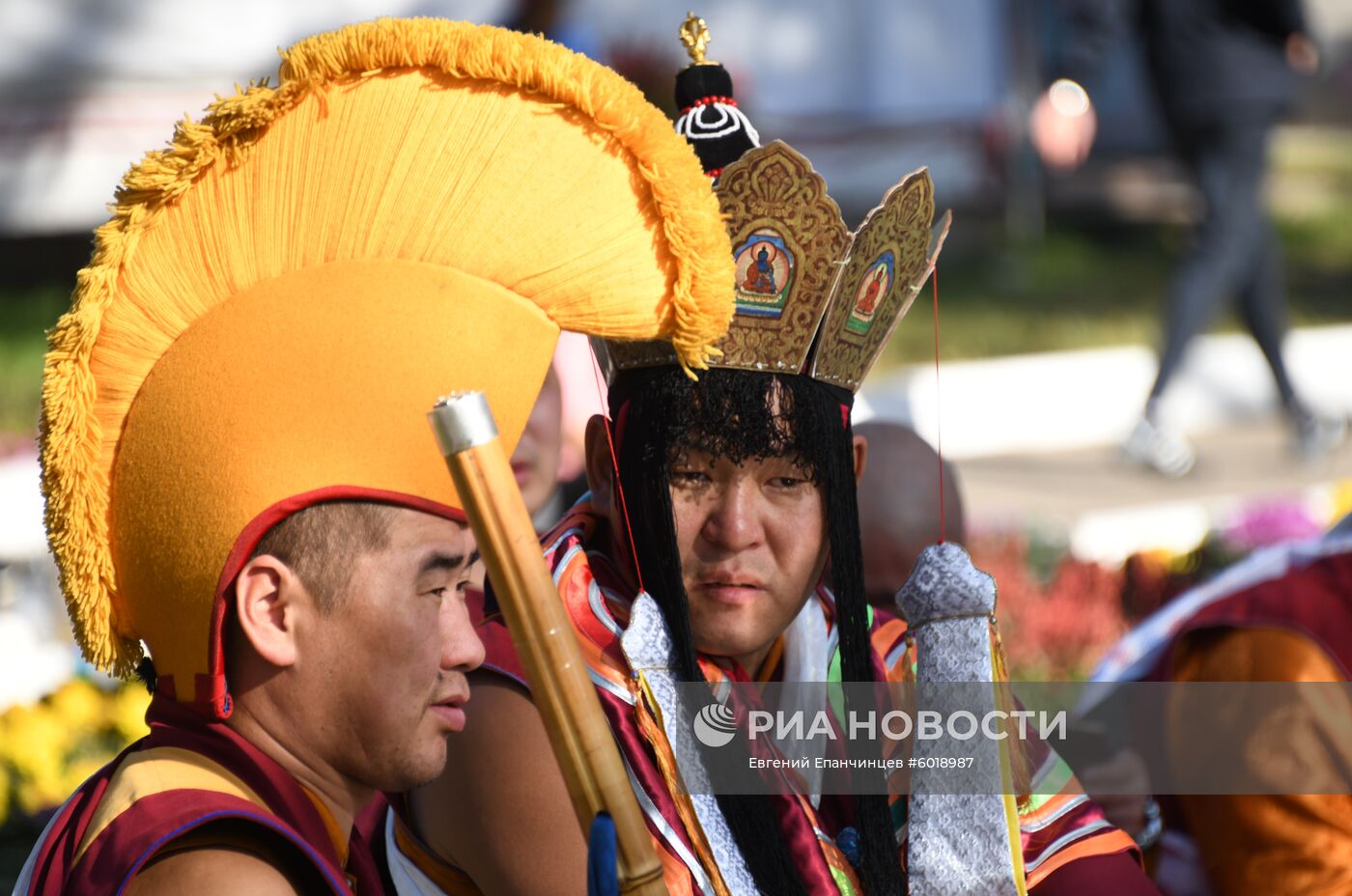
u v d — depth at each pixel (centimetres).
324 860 470
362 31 495
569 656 433
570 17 2566
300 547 473
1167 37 2555
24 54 2922
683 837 557
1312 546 847
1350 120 7025
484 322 479
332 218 485
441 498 479
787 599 593
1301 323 3788
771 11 3697
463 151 488
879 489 932
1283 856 779
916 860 596
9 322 3219
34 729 1164
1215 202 2578
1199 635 824
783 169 559
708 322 493
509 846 558
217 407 471
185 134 489
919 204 602
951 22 3834
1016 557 1870
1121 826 843
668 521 577
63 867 478
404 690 484
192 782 475
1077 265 4341
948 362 3250
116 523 485
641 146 493
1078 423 2978
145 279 487
